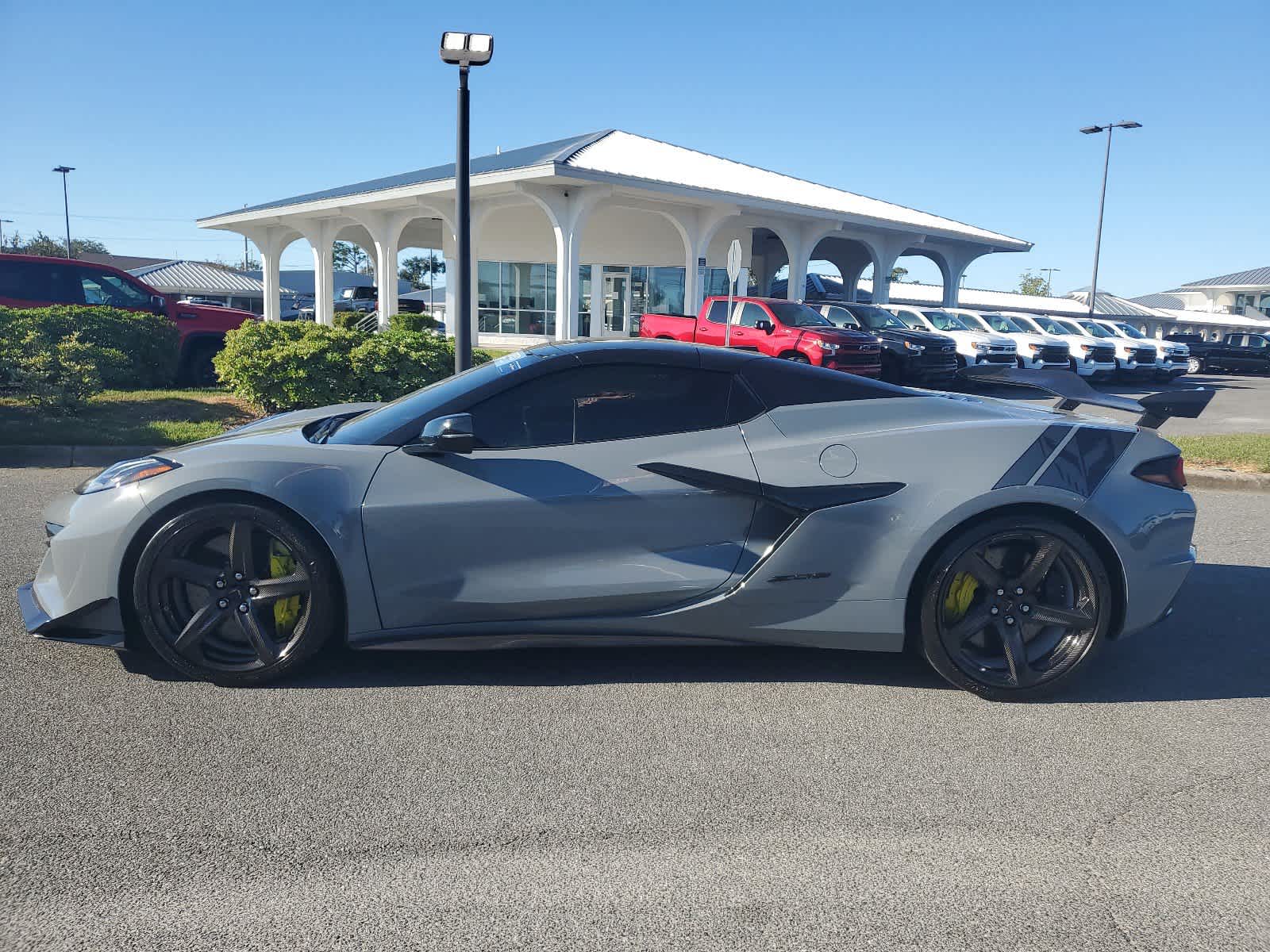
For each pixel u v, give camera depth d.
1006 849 2.42
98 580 3.22
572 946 1.99
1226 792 2.76
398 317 21.62
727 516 3.40
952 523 3.32
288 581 3.27
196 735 2.98
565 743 2.99
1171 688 3.60
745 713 3.27
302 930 2.03
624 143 23.75
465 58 9.00
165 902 2.11
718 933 2.05
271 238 30.09
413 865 2.29
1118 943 2.05
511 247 29.78
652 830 2.47
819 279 32.28
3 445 8.24
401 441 3.43
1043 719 3.28
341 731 3.04
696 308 21.41
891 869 2.32
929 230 25.00
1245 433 12.45
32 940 1.97
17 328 10.30
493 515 3.30
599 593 3.36
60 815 2.47
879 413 3.56
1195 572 5.35
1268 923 2.13
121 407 10.42
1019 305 52.19
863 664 3.79
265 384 10.24
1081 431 3.47
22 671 3.45
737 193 19.53
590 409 3.47
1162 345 23.98
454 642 3.35
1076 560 3.34
